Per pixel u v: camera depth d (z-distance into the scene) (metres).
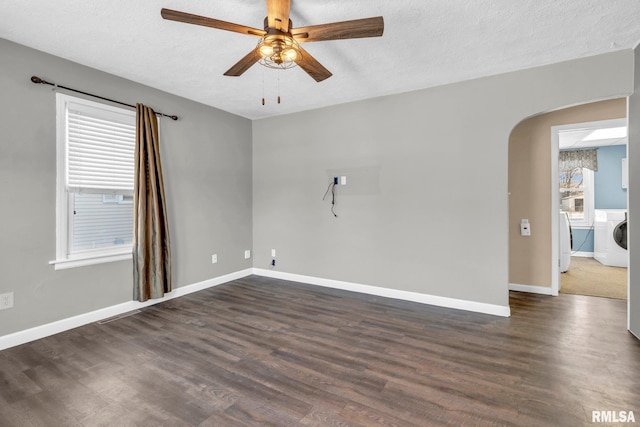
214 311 3.31
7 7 2.08
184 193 3.88
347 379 2.06
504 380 2.04
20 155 2.58
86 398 1.87
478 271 3.28
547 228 3.87
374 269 3.89
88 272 3.02
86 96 2.98
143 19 2.24
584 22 2.25
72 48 2.65
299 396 1.89
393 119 3.72
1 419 1.69
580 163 6.32
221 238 4.39
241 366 2.23
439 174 3.46
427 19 2.22
